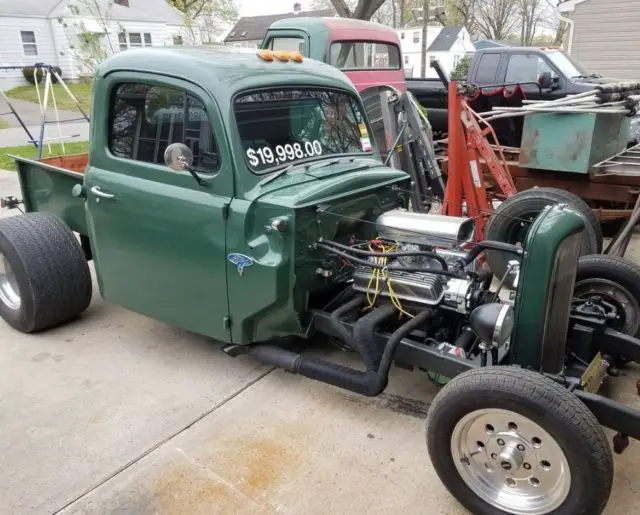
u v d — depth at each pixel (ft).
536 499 7.73
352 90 12.85
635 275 10.90
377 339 10.04
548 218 8.30
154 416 10.62
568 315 8.90
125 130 11.46
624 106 16.69
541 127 16.85
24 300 13.02
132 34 90.58
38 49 86.69
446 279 9.93
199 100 10.21
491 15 123.95
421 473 9.16
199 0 119.85
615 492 8.66
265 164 10.42
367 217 11.35
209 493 8.78
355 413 10.67
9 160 34.99
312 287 10.38
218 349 13.00
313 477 9.09
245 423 10.40
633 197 16.87
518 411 7.31
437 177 19.38
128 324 14.28
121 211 11.60
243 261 9.98
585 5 47.70
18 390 11.46
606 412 7.81
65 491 8.83
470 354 10.00
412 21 125.59
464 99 16.46
